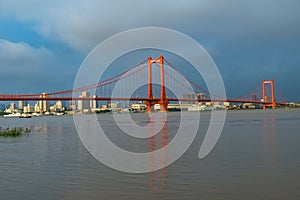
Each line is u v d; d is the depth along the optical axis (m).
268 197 11.58
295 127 44.09
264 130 39.88
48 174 15.55
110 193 12.30
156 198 11.64
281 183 13.25
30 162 18.98
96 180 14.24
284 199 11.36
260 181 13.61
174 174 15.16
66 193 12.41
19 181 14.23
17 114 152.00
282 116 84.44
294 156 19.36
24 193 12.45
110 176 14.96
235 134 35.28
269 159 18.53
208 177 14.43
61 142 30.61
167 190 12.55
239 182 13.50
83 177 14.85
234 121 63.31
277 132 36.50
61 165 17.92
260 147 23.83
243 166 16.66
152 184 13.44
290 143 25.91
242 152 21.45
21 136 38.31
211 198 11.54
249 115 96.19
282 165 16.73
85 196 12.03
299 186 12.78
